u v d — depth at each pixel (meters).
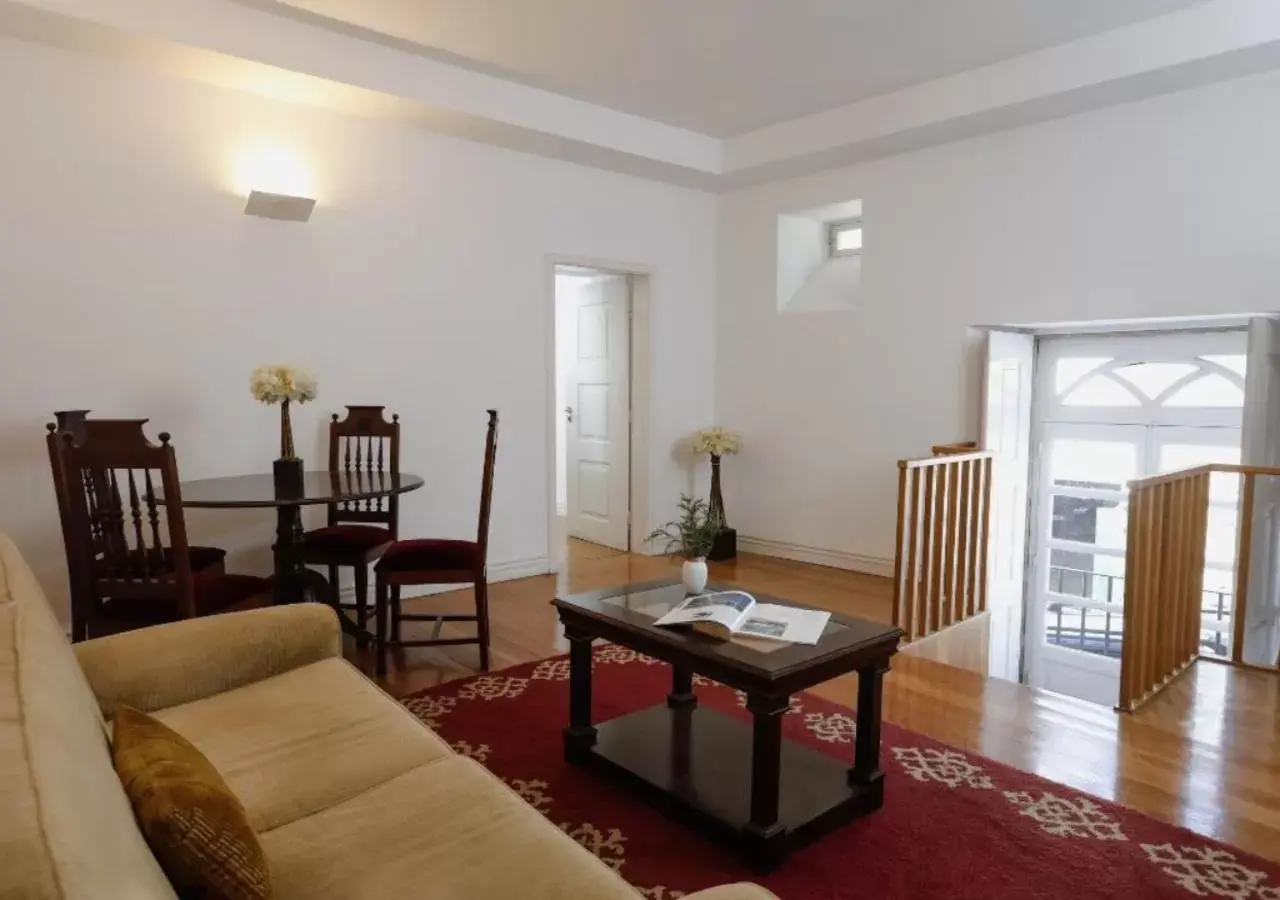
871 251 5.13
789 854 2.13
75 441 2.97
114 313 3.63
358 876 1.34
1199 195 3.88
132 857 0.90
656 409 5.76
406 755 1.77
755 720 2.08
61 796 0.88
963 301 4.73
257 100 3.96
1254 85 3.70
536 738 2.83
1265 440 3.81
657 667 3.52
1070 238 4.30
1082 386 4.70
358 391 4.35
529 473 5.06
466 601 4.52
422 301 4.55
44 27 3.23
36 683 1.21
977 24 3.65
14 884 0.71
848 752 2.73
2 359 3.39
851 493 5.33
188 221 3.80
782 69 4.17
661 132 5.05
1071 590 4.77
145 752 1.27
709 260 5.98
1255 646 3.88
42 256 3.45
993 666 4.59
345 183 4.25
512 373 4.94
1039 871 2.08
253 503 3.00
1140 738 2.87
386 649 3.58
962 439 4.78
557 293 6.60
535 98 4.45
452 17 3.57
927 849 2.18
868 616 4.38
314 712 1.96
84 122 3.52
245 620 2.18
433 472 4.64
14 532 3.45
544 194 5.01
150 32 3.30
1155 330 4.38
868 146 4.79
